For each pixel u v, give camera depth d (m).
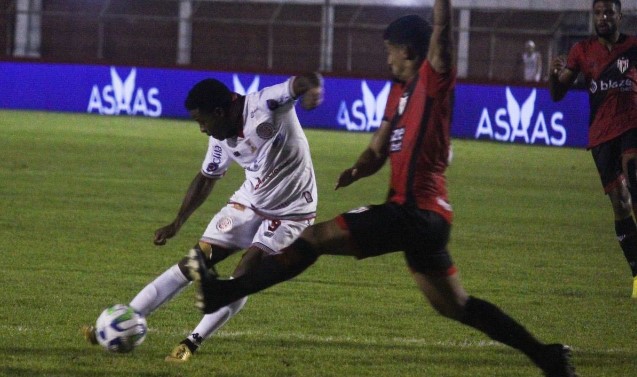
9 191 36.78
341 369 15.62
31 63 81.19
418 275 13.59
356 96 72.56
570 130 65.38
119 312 14.59
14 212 31.89
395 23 13.65
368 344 17.31
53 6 87.44
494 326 13.69
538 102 66.56
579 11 73.88
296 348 16.89
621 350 17.52
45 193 36.62
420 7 79.81
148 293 15.18
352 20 80.81
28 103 81.50
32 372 14.88
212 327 15.95
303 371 15.44
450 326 18.89
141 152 53.00
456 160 55.31
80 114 78.62
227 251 15.82
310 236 12.88
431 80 13.02
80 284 21.81
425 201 13.02
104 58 85.75
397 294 21.84
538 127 66.62
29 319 18.38
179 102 77.62
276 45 83.19
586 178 49.22
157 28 85.25
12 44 86.56
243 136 15.46
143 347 16.64
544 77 74.88
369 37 80.44
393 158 13.27
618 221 22.86
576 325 19.58
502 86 68.19
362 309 20.25
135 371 15.13
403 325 18.89
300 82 14.95
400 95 13.69
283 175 15.67
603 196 42.50
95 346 16.53
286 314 19.58
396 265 25.44
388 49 13.73
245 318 19.12
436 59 12.95
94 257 25.12
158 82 78.19
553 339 18.34
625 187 22.72
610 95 22.67
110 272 23.28
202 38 84.75
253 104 15.34
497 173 49.84
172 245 27.33
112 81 79.69
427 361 16.27
